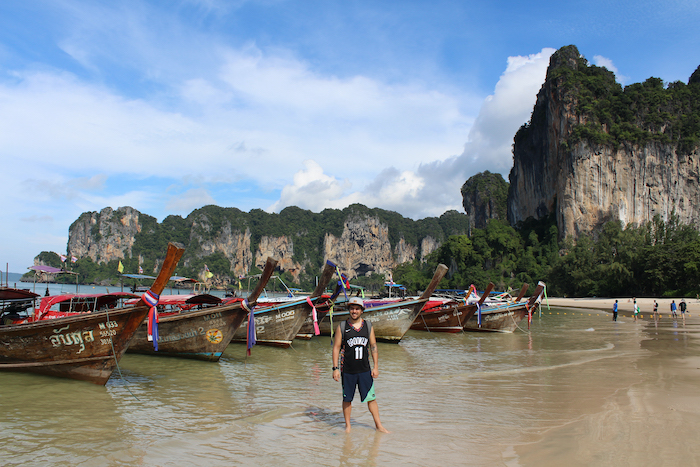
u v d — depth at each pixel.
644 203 96.88
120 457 5.59
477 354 15.34
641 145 97.31
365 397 6.42
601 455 5.42
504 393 9.11
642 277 67.19
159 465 5.33
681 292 62.19
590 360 13.48
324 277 15.66
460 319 22.62
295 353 15.24
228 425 6.92
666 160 97.31
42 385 9.52
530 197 124.81
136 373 11.20
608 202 96.69
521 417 7.30
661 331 23.98
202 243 189.38
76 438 6.34
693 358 13.77
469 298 22.28
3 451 5.81
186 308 17.09
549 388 9.56
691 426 6.59
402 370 12.14
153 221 188.88
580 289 76.88
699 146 97.94
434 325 23.42
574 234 97.88
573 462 5.21
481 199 161.62
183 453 5.70
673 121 100.75
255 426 6.84
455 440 6.11
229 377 10.90
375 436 6.30
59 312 13.36
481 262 109.88
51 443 6.12
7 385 9.48
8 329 9.65
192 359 13.02
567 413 7.52
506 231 112.94
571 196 98.44
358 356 6.35
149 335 9.39
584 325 28.59
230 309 12.20
